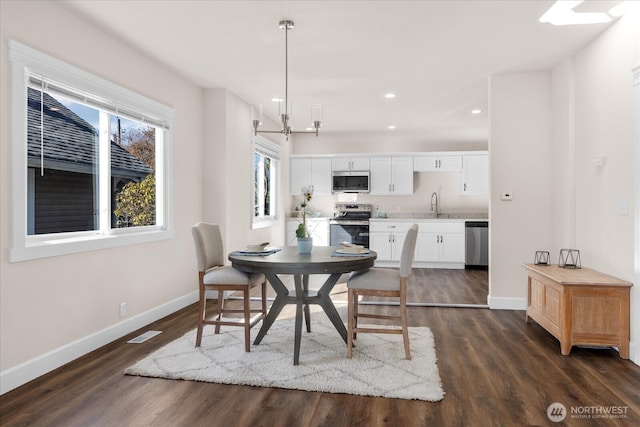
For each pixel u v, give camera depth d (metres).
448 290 5.41
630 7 2.90
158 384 2.55
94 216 3.32
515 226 4.42
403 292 2.97
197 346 3.19
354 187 7.64
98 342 3.18
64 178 3.02
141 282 3.73
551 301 3.32
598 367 2.84
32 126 2.74
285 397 2.38
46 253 2.68
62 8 2.83
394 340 3.38
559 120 4.12
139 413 2.21
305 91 4.99
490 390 2.48
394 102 5.52
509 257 4.44
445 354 3.09
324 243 7.57
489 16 3.01
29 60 2.56
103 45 3.23
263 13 2.95
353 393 2.42
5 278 2.43
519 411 2.23
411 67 4.13
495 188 4.44
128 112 3.55
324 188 7.75
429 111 6.05
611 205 3.23
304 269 2.85
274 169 7.17
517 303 4.44
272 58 3.86
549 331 3.35
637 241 2.89
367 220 7.68
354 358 2.96
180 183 4.39
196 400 2.35
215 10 2.91
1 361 2.41
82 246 3.00
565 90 3.96
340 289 5.60
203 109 4.88
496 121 4.41
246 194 5.55
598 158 3.40
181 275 4.41
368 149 7.96
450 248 7.16
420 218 7.61
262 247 3.38
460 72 4.30
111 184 3.50
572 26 3.20
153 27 3.18
